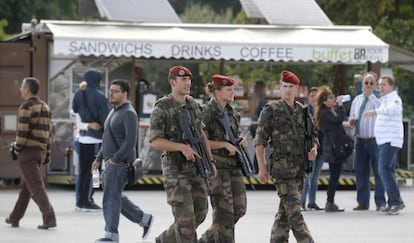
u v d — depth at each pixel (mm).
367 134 28797
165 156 18531
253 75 48219
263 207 29953
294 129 19250
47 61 35469
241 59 35000
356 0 54562
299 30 36781
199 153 18484
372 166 29031
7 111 35125
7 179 35656
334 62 35719
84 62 35875
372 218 27188
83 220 26234
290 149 19172
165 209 29141
